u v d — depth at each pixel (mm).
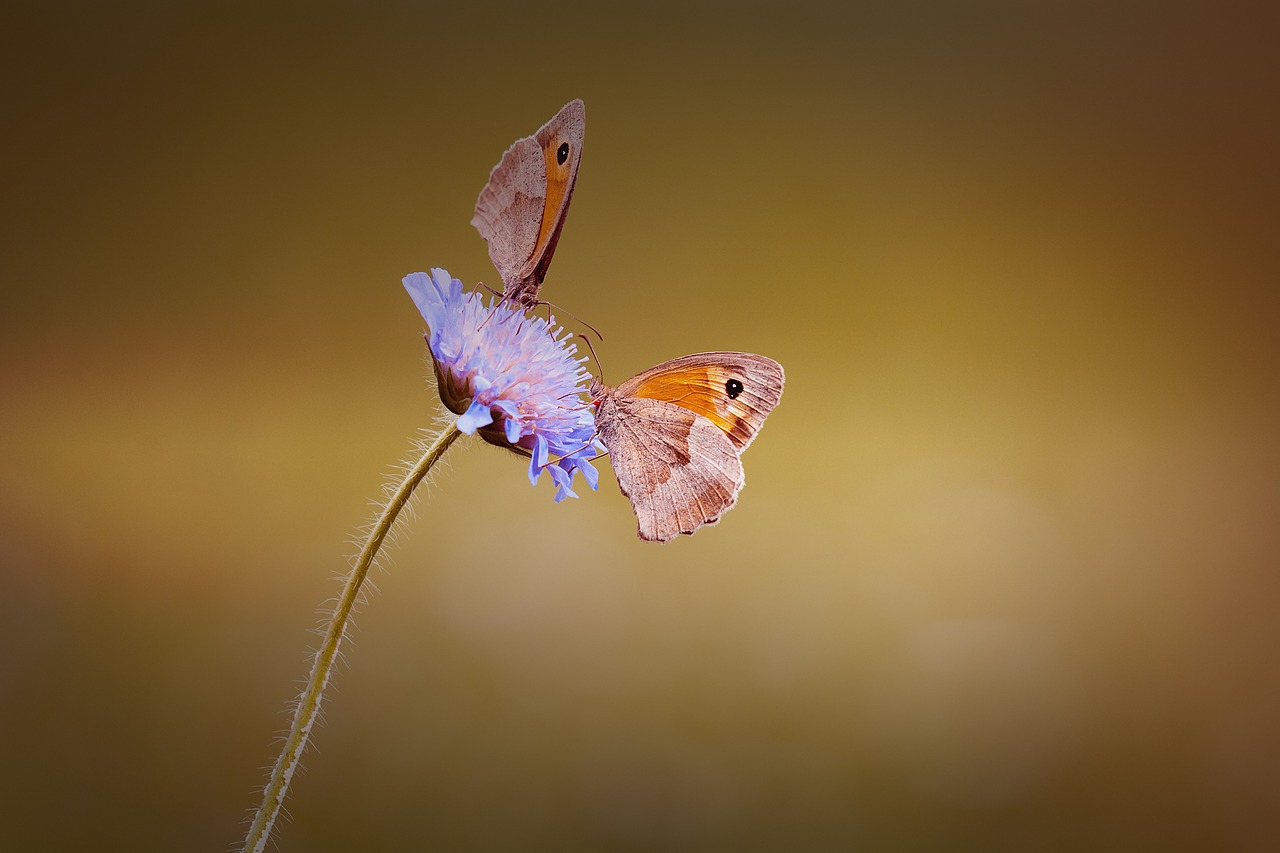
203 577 984
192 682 808
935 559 1176
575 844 763
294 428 1422
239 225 1632
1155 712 954
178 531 1086
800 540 1189
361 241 1646
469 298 646
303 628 917
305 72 1745
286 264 1622
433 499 1149
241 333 1582
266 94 1732
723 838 771
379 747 783
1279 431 1592
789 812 782
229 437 1383
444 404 644
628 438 659
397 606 956
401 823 764
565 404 646
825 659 948
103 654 839
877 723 870
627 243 1756
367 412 1479
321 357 1564
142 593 935
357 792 771
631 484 659
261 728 791
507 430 640
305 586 990
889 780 812
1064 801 824
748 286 1738
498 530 1094
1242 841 809
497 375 643
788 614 1017
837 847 772
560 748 800
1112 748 895
